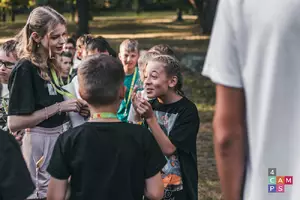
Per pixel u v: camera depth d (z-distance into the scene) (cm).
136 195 278
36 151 355
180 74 380
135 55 468
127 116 438
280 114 190
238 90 198
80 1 2627
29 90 346
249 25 192
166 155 353
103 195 269
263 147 193
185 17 4591
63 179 276
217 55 199
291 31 185
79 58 550
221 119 200
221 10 199
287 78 188
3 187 235
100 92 276
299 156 190
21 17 4372
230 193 205
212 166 718
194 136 375
